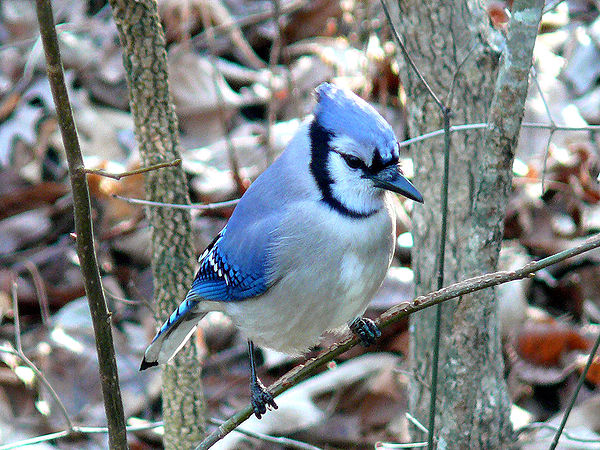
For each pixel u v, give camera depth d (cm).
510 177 596
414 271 843
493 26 795
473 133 781
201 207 745
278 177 690
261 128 1317
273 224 678
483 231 604
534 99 1278
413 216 836
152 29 743
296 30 1467
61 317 1112
